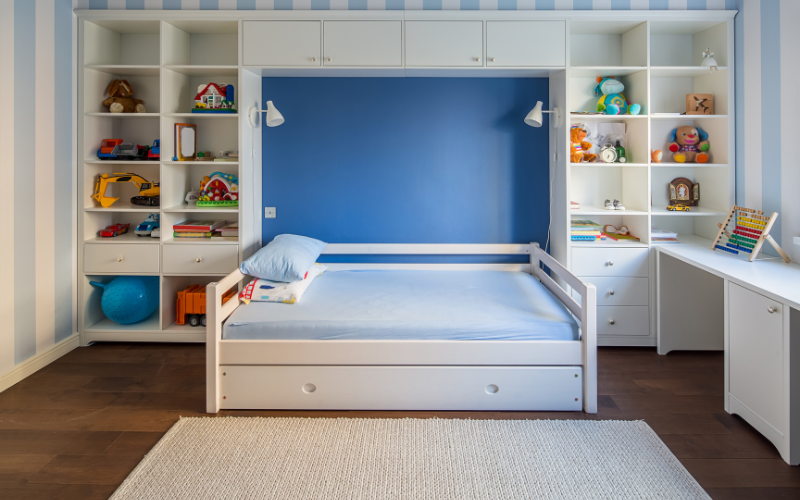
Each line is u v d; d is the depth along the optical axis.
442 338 2.44
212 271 3.32
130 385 2.77
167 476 1.93
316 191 3.60
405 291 2.97
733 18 3.22
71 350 3.29
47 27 3.02
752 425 2.25
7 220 2.74
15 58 2.78
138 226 3.48
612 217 3.65
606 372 2.96
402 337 2.45
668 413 2.44
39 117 2.97
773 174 2.89
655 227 3.64
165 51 3.26
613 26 3.33
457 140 3.58
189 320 3.48
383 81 3.54
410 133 3.57
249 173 3.39
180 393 2.67
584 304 2.41
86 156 3.33
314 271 3.29
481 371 2.43
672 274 3.22
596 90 3.47
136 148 3.37
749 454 2.08
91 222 3.41
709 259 2.77
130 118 3.60
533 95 3.54
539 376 2.43
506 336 2.44
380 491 1.84
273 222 3.62
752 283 2.21
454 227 3.63
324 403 2.46
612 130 3.52
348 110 3.56
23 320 2.87
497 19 3.18
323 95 3.55
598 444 2.14
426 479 1.91
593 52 3.54
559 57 3.20
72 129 3.27
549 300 2.80
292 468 1.98
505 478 1.92
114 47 3.53
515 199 3.60
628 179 3.51
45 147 3.02
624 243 3.29
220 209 3.35
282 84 3.54
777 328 2.04
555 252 3.52
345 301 2.77
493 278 3.31
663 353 3.25
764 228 2.73
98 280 3.51
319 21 3.19
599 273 3.31
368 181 3.60
